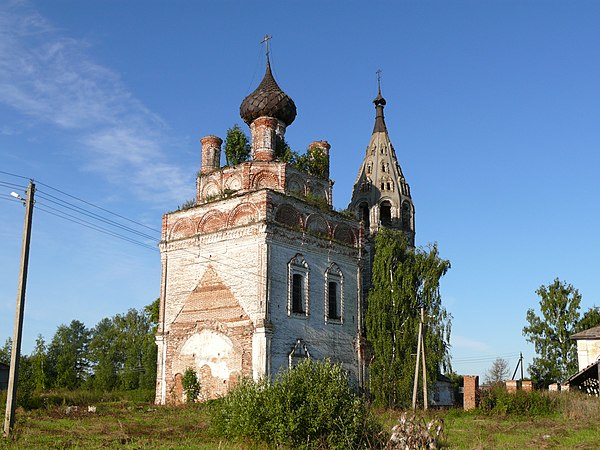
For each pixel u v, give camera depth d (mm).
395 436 18562
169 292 40844
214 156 44969
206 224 40125
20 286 22703
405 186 52438
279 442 19297
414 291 43531
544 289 58781
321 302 39812
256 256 36875
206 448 19625
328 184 44969
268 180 41125
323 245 40656
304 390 19859
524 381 40156
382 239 44656
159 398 39562
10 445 19953
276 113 43656
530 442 23844
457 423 31250
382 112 55094
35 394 40312
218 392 36844
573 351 56219
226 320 37375
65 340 92500
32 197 23391
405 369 40531
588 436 25562
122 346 84000
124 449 19688
